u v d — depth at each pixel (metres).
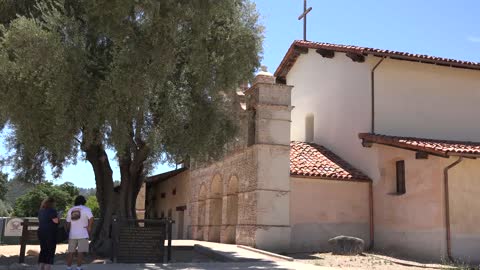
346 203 19.17
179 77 15.18
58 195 53.75
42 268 11.14
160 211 33.34
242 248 17.92
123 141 13.54
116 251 13.84
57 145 13.15
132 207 16.75
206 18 13.59
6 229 23.95
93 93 13.20
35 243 14.69
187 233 26.69
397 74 20.39
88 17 13.38
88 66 13.45
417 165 17.14
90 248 16.12
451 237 15.77
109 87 12.91
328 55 22.84
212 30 15.20
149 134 14.55
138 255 13.86
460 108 21.20
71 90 12.72
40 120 13.44
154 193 35.25
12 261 14.67
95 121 13.12
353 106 20.94
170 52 13.18
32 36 12.34
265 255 16.00
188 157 15.71
